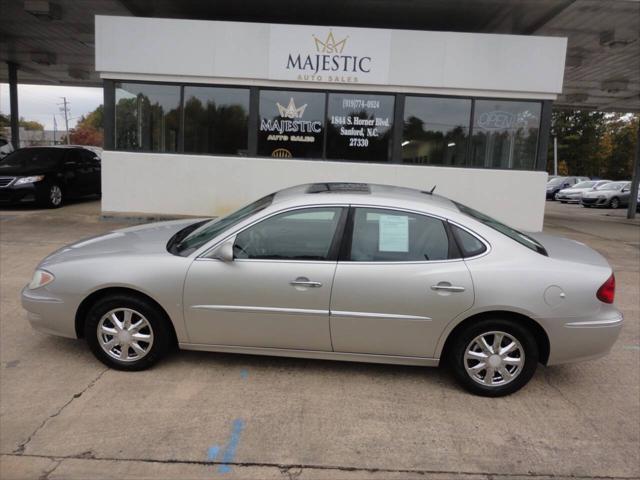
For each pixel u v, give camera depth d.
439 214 3.79
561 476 2.91
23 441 3.04
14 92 18.48
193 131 10.62
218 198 10.70
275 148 10.59
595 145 52.94
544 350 3.77
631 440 3.28
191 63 10.34
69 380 3.79
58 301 3.89
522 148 10.55
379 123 10.48
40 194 12.15
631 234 12.96
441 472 2.91
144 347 3.94
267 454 2.99
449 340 3.79
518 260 3.69
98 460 2.89
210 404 3.51
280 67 10.27
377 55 10.20
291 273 3.70
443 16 11.61
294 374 4.00
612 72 16.05
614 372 4.28
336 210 3.80
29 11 11.54
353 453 3.04
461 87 10.27
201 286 3.76
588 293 3.64
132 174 10.65
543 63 10.17
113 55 10.30
